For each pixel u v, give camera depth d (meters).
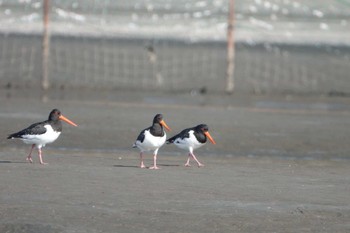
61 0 77.12
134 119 31.69
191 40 77.31
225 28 80.94
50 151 23.98
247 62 59.38
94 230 14.48
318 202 17.30
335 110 37.84
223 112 35.09
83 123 29.91
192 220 15.41
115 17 79.69
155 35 78.62
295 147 26.66
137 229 14.66
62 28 74.44
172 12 82.44
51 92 42.00
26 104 35.59
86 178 19.08
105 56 59.66
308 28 82.56
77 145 25.33
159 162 22.59
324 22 82.75
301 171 21.69
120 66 55.06
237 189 18.45
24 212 15.45
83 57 58.38
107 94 41.81
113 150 24.80
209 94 43.75
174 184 18.80
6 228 14.39
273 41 78.38
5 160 21.58
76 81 47.53
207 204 16.75
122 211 15.88
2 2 73.69
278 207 16.69
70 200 16.61
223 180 19.59
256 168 21.94
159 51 64.56
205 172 20.78
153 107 36.25
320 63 61.25
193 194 17.70
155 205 16.48
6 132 27.34
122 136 27.34
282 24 82.25
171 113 34.09
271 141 27.50
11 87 43.69
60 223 14.82
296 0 83.75
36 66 52.84
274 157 24.69
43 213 15.44
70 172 19.83
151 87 46.28
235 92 45.19
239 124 31.11
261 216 15.88
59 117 21.62
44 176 19.09
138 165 21.70
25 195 16.89
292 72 55.56
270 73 54.47
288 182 19.66
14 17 73.75
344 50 73.00
